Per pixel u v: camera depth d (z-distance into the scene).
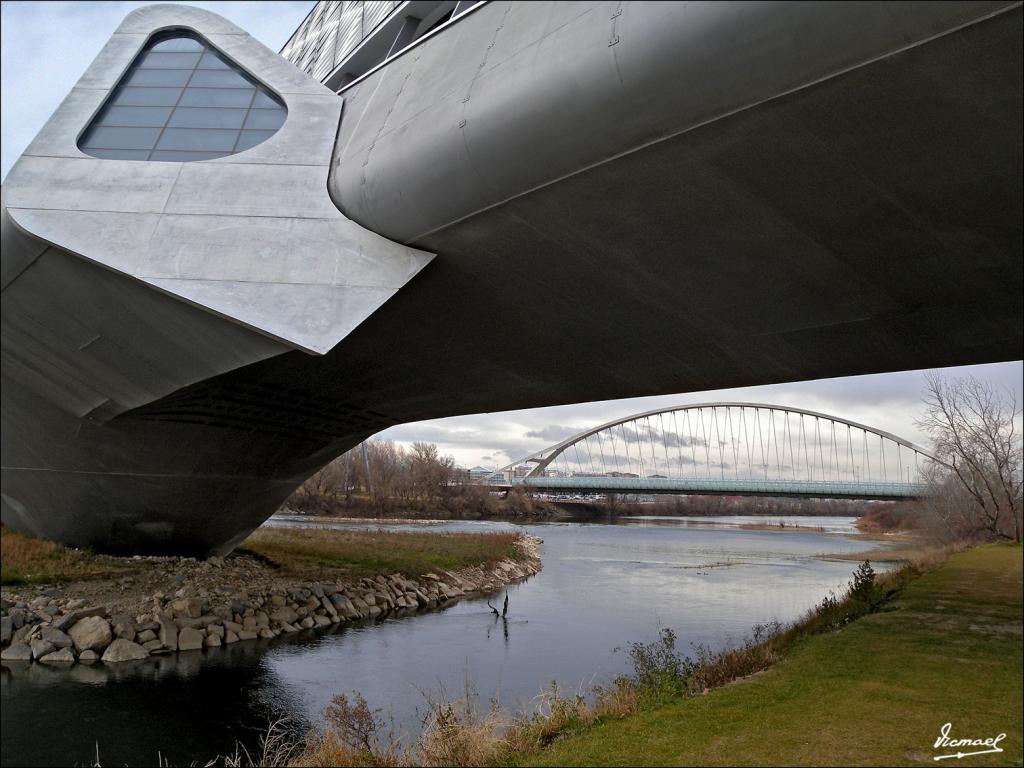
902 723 7.17
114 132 12.62
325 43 21.89
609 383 15.48
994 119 6.10
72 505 19.95
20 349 14.25
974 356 11.02
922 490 61.12
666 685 8.86
